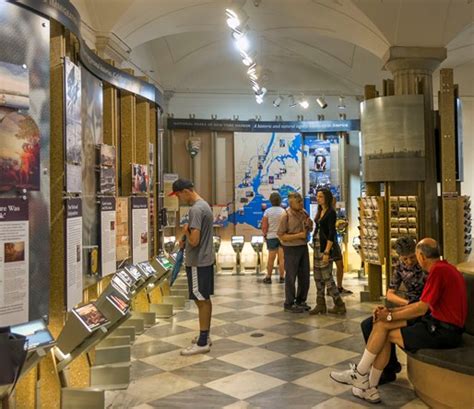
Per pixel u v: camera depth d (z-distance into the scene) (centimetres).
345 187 975
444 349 320
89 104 404
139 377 378
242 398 336
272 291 738
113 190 446
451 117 617
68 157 316
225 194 968
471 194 954
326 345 457
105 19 603
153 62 902
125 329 460
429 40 643
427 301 322
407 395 341
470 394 296
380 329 333
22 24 266
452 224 615
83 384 352
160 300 598
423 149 626
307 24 749
